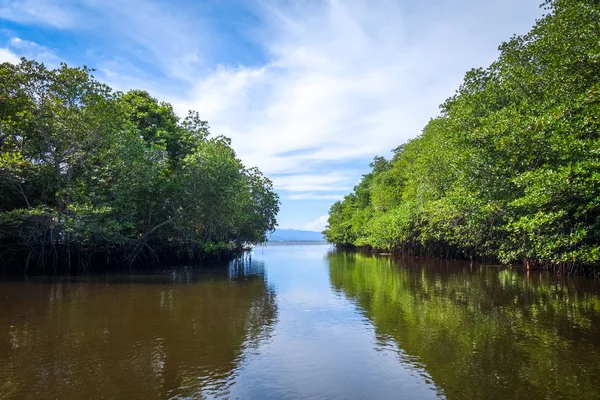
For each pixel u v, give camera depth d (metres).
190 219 33.16
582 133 13.86
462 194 20.84
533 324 11.41
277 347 9.77
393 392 7.09
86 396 6.97
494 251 25.81
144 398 6.89
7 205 24.62
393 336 10.62
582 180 13.34
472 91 24.34
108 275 26.22
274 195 55.44
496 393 6.89
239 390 7.22
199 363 8.64
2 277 24.41
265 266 35.34
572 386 7.08
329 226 96.44
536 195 13.61
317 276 25.97
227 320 12.62
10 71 22.08
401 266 34.09
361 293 18.03
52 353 9.24
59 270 27.05
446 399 6.72
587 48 15.27
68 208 23.59
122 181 26.56
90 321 12.38
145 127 34.59
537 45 19.50
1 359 8.83
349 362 8.66
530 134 15.40
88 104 24.03
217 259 40.03
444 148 26.86
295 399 6.84
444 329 11.16
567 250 17.41
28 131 23.34
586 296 15.83
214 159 32.09
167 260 36.16
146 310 14.15
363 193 75.69
